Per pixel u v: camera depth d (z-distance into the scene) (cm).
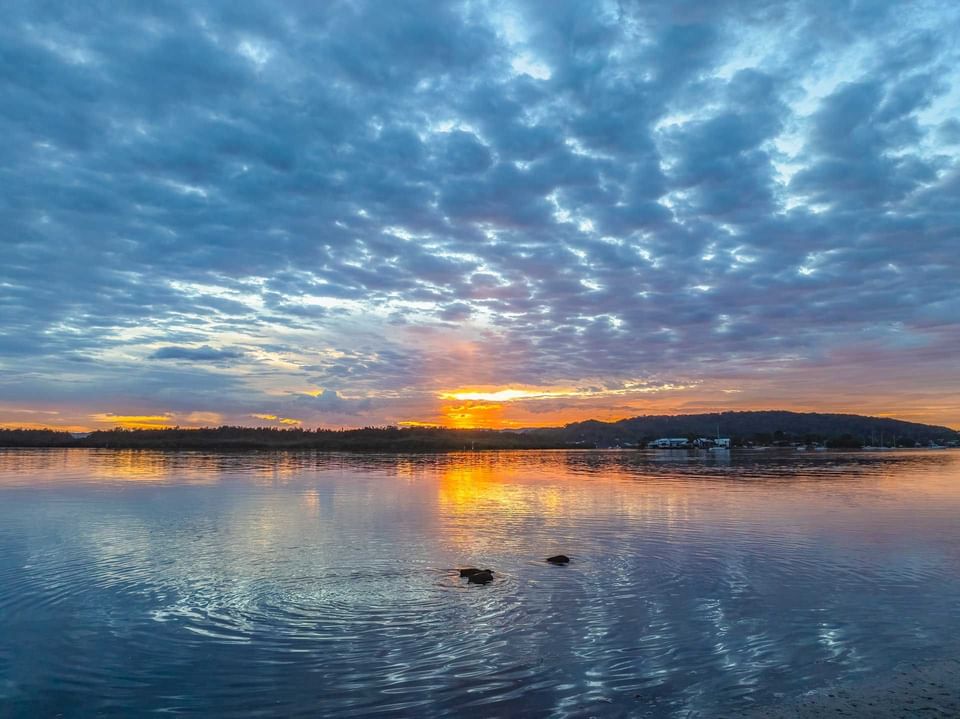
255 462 8538
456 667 1234
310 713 1045
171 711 1058
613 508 3634
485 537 2633
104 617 1545
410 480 5656
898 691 1116
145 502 3816
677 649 1330
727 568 2067
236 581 1878
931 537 2661
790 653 1309
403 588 1809
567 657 1284
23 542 2492
